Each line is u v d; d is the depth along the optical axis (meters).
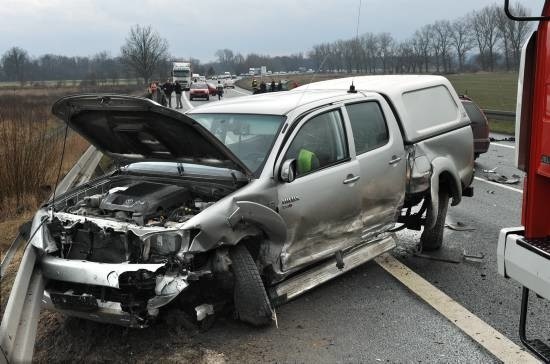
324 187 4.88
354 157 5.23
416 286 5.40
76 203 4.77
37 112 12.45
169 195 4.48
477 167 12.49
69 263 4.04
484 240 7.01
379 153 5.50
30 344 3.70
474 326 4.53
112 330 4.44
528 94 3.23
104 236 4.13
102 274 3.89
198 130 4.19
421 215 6.39
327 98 5.30
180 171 4.90
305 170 4.76
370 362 3.97
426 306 4.95
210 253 4.23
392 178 5.64
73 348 4.20
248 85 63.22
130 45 69.19
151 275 3.85
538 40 3.13
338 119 5.23
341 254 5.15
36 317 3.90
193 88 48.69
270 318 4.38
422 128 6.12
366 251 5.44
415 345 4.22
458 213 8.48
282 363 3.94
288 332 4.43
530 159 3.21
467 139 6.73
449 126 6.49
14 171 8.53
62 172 10.37
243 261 4.32
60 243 4.29
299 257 4.78
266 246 4.54
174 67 67.31
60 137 10.78
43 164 8.98
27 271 3.95
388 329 4.49
